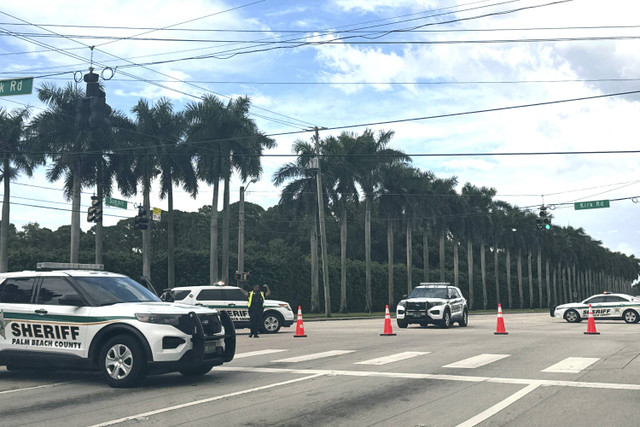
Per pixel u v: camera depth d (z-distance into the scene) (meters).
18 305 10.98
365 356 14.66
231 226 97.25
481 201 86.75
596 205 39.38
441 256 78.62
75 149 44.69
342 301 60.31
